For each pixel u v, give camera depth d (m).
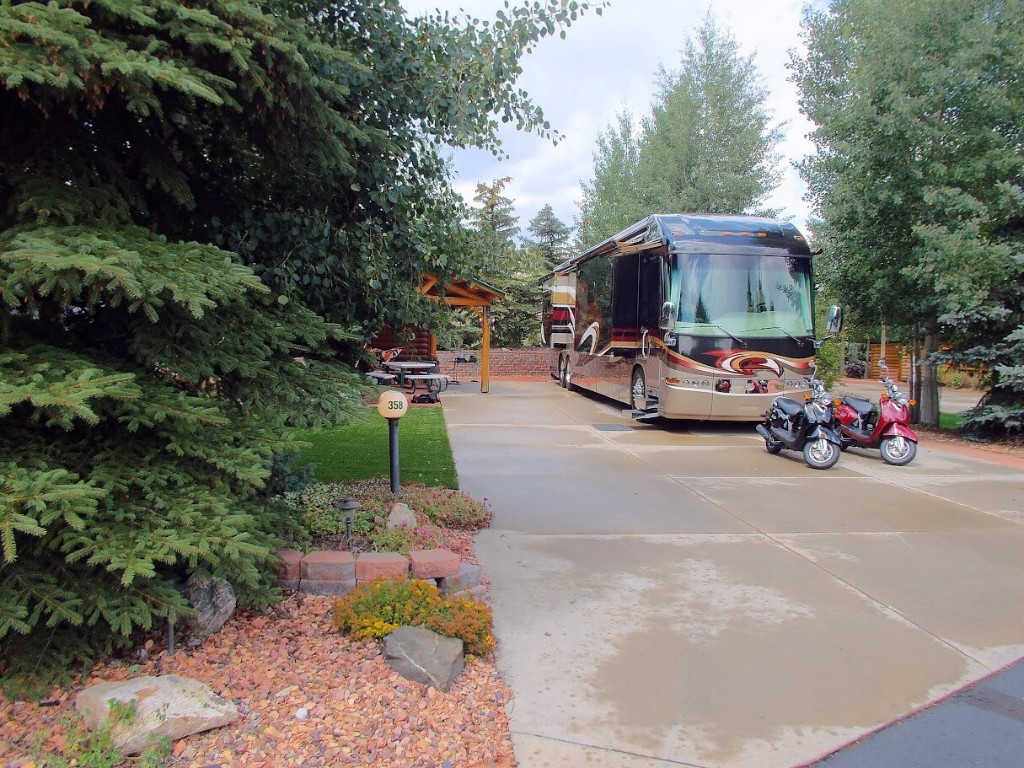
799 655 3.78
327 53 3.57
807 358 11.04
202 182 4.29
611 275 14.33
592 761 2.84
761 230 11.20
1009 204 10.30
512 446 9.99
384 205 4.61
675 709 3.23
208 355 3.43
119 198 3.31
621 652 3.76
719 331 10.84
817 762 2.88
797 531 6.05
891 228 11.67
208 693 2.92
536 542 5.59
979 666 3.70
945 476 8.47
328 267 4.45
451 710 3.09
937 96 10.63
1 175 3.17
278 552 4.19
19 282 2.68
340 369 4.24
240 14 3.14
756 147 24.70
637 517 6.39
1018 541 5.86
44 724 2.77
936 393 13.06
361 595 3.78
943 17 10.62
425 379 14.82
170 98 3.41
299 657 3.42
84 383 2.57
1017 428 10.84
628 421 12.87
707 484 7.84
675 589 4.66
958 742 3.03
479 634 3.65
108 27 3.03
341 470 7.51
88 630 3.21
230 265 3.13
